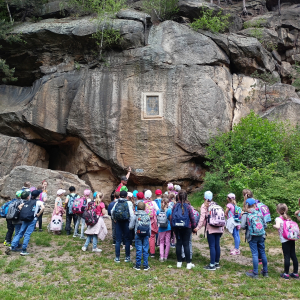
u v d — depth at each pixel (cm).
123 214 561
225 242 748
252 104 1309
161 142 1210
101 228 653
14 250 636
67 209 794
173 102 1226
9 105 1356
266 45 1507
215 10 1446
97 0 1306
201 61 1285
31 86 1448
